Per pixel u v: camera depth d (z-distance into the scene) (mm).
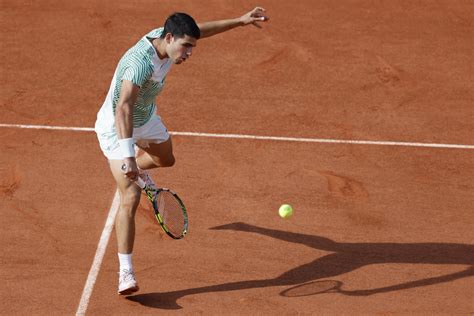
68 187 32375
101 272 28109
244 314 26438
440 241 30156
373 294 27500
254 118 37562
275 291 27516
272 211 31438
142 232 29906
